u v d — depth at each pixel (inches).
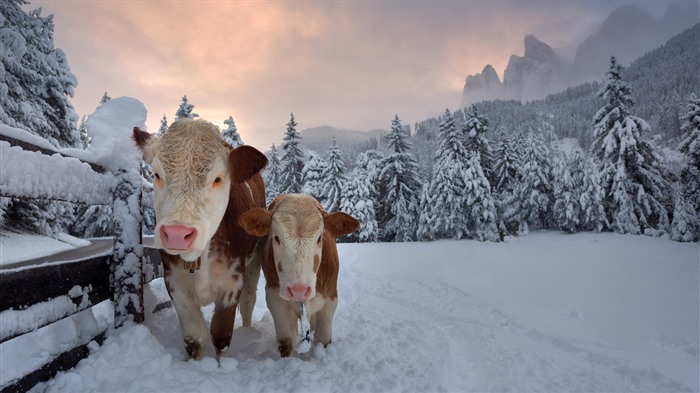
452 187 1245.1
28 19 757.3
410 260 567.5
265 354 167.9
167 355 129.2
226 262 143.9
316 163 1594.5
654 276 466.6
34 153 105.2
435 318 258.8
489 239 1199.6
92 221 1272.1
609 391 156.6
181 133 118.9
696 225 1015.6
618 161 1179.9
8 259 471.8
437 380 146.3
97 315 167.0
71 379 109.8
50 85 756.6
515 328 241.6
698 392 159.8
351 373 148.0
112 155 145.4
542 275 460.4
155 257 181.0
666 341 224.1
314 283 147.1
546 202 1339.8
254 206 177.3
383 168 1556.3
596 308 300.7
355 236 1366.9
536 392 153.3
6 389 94.5
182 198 109.0
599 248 826.8
